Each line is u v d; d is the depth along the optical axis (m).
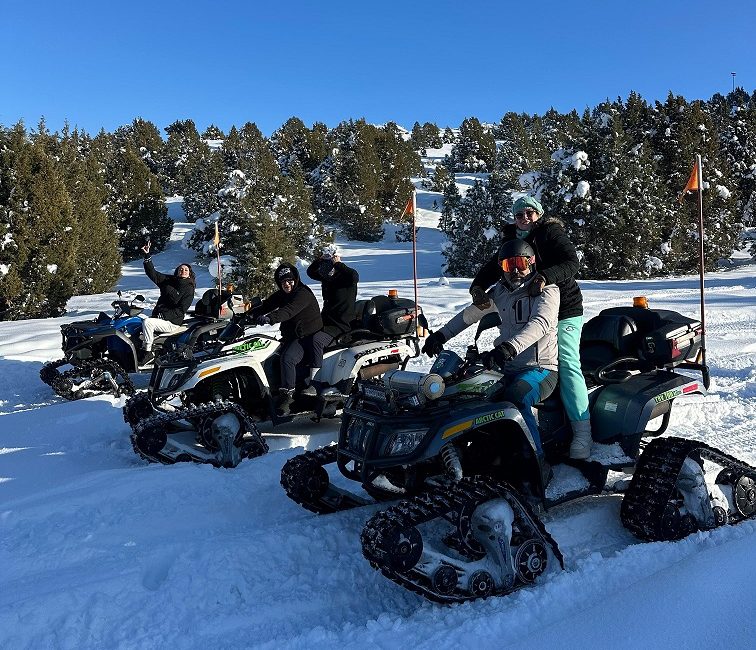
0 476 6.21
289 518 4.97
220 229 37.97
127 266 43.50
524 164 66.62
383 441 4.02
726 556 3.66
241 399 7.37
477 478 3.94
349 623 3.52
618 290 21.69
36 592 3.79
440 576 3.61
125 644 3.37
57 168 26.97
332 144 68.25
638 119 43.94
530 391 4.35
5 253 22.78
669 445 4.57
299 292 7.20
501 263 4.51
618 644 2.97
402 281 27.78
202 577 3.91
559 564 4.00
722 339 12.12
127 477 5.70
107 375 9.73
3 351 13.80
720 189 39.97
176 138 70.38
